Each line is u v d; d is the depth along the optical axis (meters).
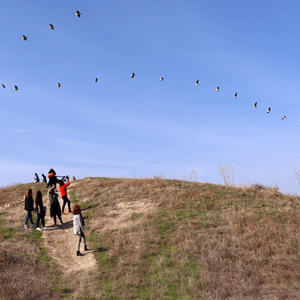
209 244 10.72
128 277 8.63
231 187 19.44
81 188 20.00
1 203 18.36
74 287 8.01
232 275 8.75
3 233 12.38
